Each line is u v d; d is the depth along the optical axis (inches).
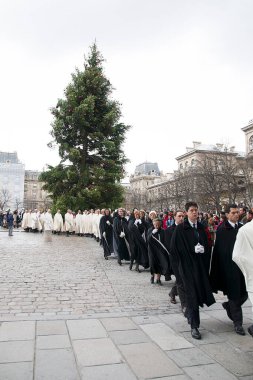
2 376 133.5
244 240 155.4
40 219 1078.4
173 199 1968.5
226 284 195.5
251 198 1299.2
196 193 1485.0
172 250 199.2
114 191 1111.6
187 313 192.4
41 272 377.4
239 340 178.2
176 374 138.5
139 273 395.5
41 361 148.5
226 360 152.9
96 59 1174.3
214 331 193.2
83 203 1066.7
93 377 134.3
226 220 207.6
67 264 442.0
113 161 1109.7
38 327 194.4
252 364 149.1
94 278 354.6
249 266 152.7
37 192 4370.1
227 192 1349.7
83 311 232.4
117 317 217.9
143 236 431.5
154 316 221.9
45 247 639.1
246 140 2220.7
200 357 155.9
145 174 4392.2
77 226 976.9
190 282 189.9
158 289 310.8
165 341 175.8
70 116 1043.9
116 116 1111.6
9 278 339.9
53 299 263.6
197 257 195.9
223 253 198.2
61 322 204.8
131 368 143.3
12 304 246.4
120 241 455.8
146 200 2495.1
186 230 200.8
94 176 1095.6
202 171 1427.2
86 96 1103.0
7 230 1200.2
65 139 1102.4
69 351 160.2
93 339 176.9
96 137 1079.6
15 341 171.8
